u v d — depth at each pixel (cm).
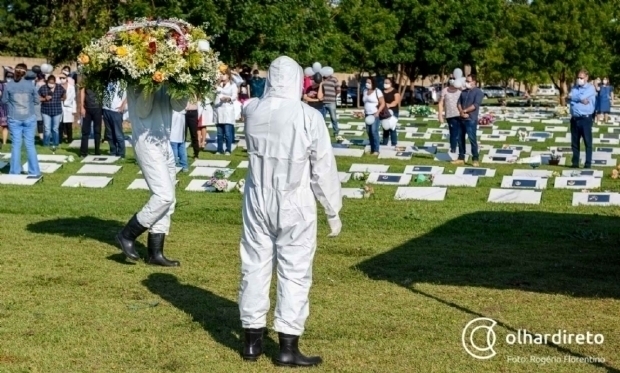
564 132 3003
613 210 1404
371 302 854
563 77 5625
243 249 670
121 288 904
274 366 665
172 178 1011
